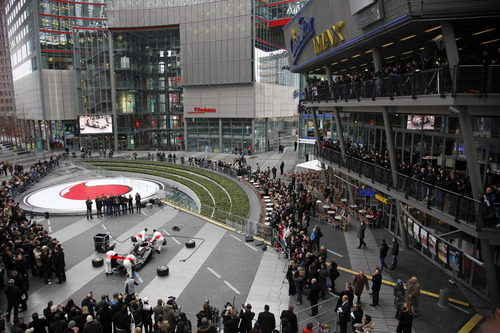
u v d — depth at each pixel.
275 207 25.45
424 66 15.50
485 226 12.98
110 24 64.44
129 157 60.75
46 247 17.30
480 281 15.52
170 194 35.56
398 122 23.66
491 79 12.73
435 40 18.12
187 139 67.38
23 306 14.84
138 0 63.16
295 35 28.88
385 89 18.61
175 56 68.31
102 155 63.12
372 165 21.81
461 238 16.38
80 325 11.86
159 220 27.31
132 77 67.50
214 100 63.44
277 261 19.53
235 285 16.95
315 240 19.81
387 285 16.58
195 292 16.38
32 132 83.06
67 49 72.31
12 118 92.50
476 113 13.64
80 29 66.00
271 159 57.44
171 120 70.38
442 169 17.62
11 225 21.84
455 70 13.09
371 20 16.78
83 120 63.31
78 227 25.92
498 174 15.12
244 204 31.48
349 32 19.89
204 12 60.72
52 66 71.62
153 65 69.62
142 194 36.44
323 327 12.01
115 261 18.52
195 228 25.31
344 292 13.05
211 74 62.16
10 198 27.80
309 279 16.22
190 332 12.07
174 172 48.81
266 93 64.88
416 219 20.20
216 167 48.66
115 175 44.56
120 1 63.66
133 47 67.31
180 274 18.17
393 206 23.41
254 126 62.06
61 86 72.31
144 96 70.12
